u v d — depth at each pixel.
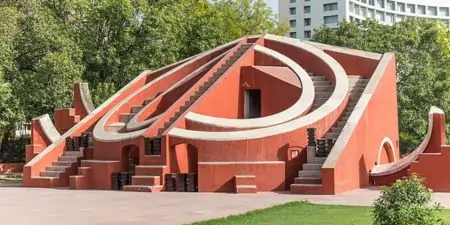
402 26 41.31
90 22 33.22
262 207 14.70
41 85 29.81
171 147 20.41
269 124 20.75
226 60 26.48
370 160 21.94
